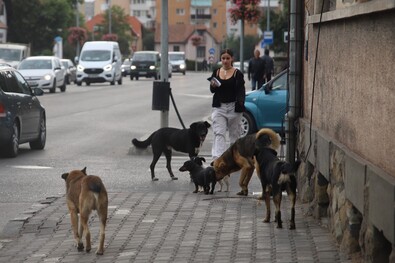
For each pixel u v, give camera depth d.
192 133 16.42
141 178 17.67
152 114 36.16
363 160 9.09
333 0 12.44
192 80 80.62
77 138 26.27
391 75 7.91
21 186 16.48
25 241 11.55
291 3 14.63
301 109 14.65
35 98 23.12
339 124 10.81
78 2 113.38
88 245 10.50
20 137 21.64
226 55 16.22
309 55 13.72
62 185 16.62
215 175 14.88
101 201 10.31
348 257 9.59
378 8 8.16
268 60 36.81
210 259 9.84
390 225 7.52
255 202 14.02
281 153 16.41
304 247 10.30
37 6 96.38
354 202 9.29
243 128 25.73
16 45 61.00
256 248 10.35
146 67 82.12
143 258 10.05
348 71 10.16
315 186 12.32
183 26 172.12
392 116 7.88
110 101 45.44
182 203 14.02
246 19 48.03
